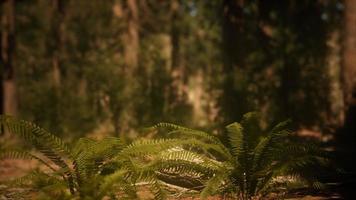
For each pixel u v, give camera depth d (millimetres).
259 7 16516
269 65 15383
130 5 19031
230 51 14391
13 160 11375
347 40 11016
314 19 17359
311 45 16547
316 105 15172
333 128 11773
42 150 5543
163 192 5648
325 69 16359
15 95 17625
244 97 13195
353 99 10672
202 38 25547
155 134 7715
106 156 5727
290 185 6027
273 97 14336
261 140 5730
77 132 14812
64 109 15555
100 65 15609
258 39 15641
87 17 24578
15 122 5418
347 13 11039
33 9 26375
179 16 26344
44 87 16766
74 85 20172
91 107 15344
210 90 15094
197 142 5656
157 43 19828
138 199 5988
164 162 5691
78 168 5555
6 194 6715
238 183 5789
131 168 5543
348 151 8367
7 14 18031
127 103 14172
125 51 18344
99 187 5312
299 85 15383
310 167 6727
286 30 15898
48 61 24062
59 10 25531
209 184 5348
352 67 10883
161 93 14945
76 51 23438
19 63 23625
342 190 6254
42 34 25328
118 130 13852
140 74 16969
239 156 5691
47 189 5273
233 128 5617
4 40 18297
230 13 14594
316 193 6148
